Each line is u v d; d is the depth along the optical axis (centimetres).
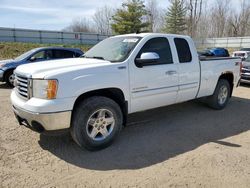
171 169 372
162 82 507
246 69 1051
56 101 382
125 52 474
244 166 381
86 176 352
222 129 539
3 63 1029
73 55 1129
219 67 646
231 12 6556
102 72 423
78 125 405
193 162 392
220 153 422
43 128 393
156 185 332
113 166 380
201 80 596
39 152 418
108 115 438
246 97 864
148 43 494
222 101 686
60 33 4066
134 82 464
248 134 513
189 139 482
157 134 504
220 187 329
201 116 624
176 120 590
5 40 3591
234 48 4572
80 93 401
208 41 5109
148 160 399
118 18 5078
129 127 540
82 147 418
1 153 410
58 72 389
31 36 3806
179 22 6059
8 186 326
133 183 337
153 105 509
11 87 1025
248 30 6297
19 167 370
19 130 507
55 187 326
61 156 406
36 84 389
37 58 1053
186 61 558
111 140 442
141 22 5150
